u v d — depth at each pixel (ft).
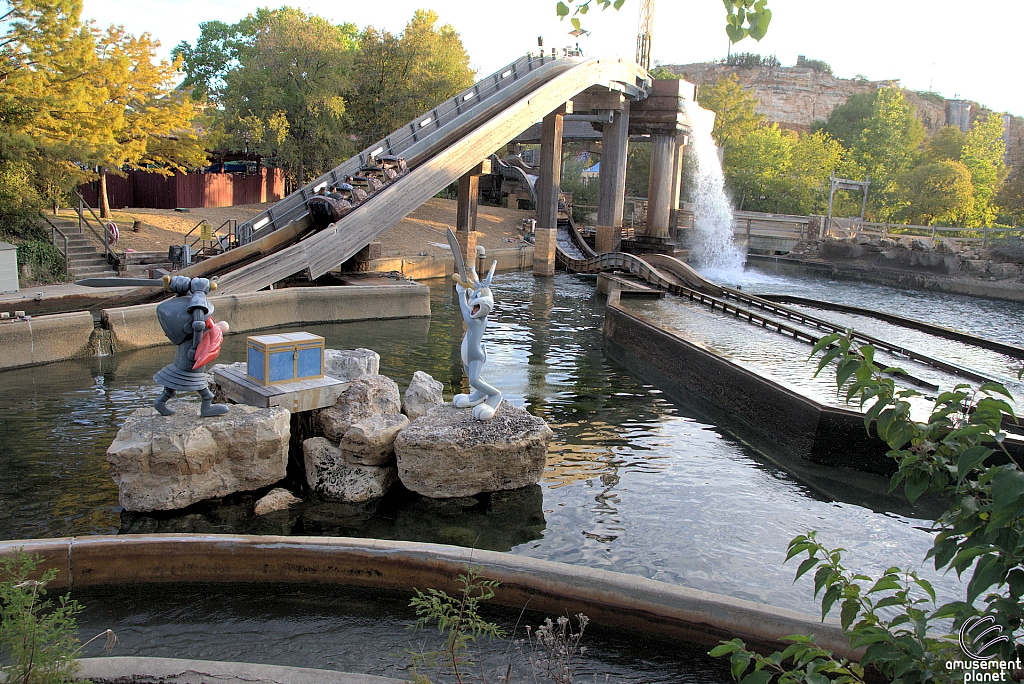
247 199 180.45
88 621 26.96
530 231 190.60
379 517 38.83
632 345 86.58
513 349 86.58
